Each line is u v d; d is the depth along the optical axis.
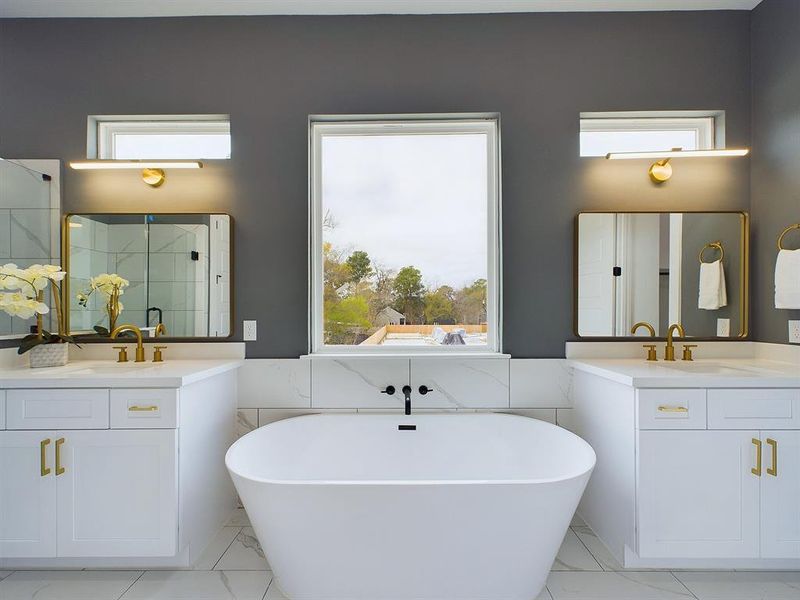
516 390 2.20
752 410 1.60
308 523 1.39
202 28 2.22
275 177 2.22
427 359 2.19
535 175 2.21
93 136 2.26
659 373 1.69
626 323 2.19
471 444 2.09
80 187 2.22
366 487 1.35
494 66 2.21
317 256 2.30
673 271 2.20
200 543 1.81
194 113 2.22
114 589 1.58
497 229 2.28
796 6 1.92
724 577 1.64
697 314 2.19
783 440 1.59
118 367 1.92
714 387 1.61
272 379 2.19
